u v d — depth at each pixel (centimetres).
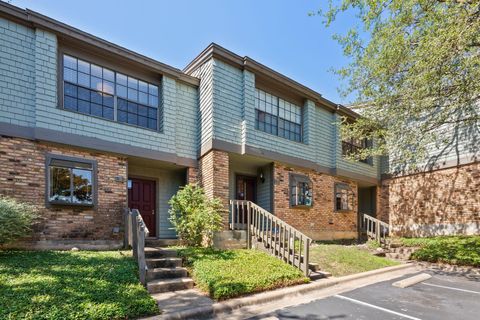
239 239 918
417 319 489
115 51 921
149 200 1068
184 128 1075
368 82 1005
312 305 554
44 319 387
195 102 1117
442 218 1368
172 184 1118
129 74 977
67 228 796
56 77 820
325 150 1404
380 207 1639
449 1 663
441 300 593
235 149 1053
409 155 1116
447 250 1059
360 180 1544
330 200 1383
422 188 1460
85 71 889
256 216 921
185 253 738
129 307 447
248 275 626
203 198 886
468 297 616
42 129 780
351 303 569
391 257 1132
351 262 883
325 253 939
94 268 577
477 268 923
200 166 1065
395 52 831
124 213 876
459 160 1323
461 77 795
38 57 795
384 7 798
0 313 381
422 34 772
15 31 777
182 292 577
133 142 937
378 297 612
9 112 748
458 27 650
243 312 509
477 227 1246
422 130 1020
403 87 924
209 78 1043
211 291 555
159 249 735
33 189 759
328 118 1446
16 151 747
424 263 1026
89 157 859
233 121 1062
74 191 819
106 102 921
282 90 1245
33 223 721
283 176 1203
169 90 1040
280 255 793
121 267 595
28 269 546
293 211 1216
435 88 831
